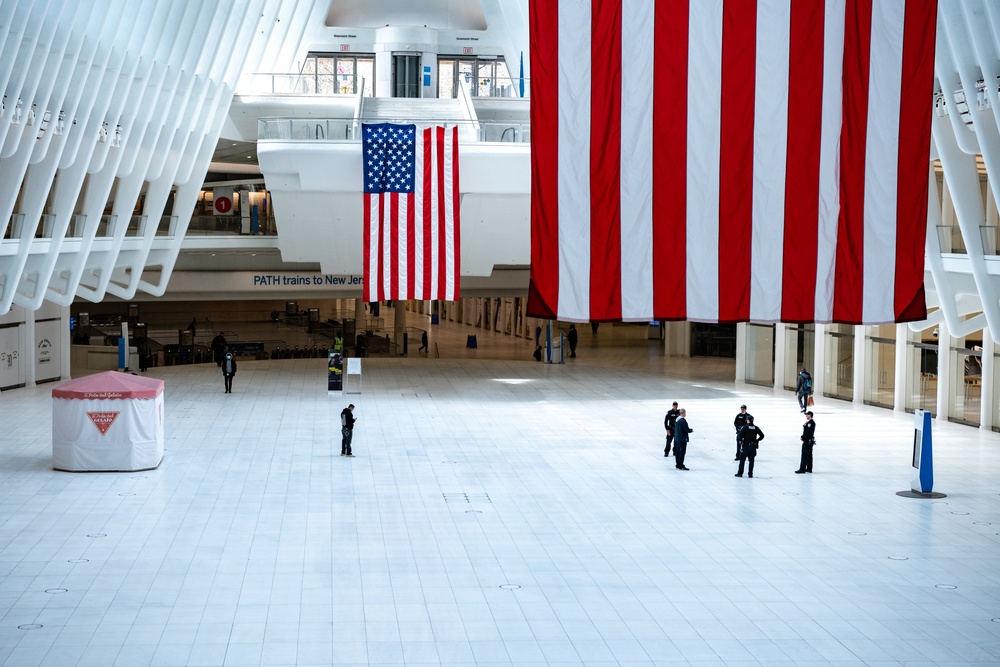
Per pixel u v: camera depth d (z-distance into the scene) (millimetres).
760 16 15953
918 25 16078
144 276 40406
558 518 18250
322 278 42969
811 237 16172
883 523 18141
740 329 38031
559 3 15844
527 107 39750
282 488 20234
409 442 25219
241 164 47156
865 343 32969
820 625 13156
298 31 39969
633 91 15906
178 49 27859
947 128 23859
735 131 16016
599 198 15930
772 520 18266
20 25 20594
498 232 33500
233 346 47156
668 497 19891
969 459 24016
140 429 21688
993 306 24375
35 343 34406
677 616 13406
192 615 13188
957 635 12844
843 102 16141
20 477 20938
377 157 28578
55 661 11672
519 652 12133
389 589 14312
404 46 43031
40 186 24656
